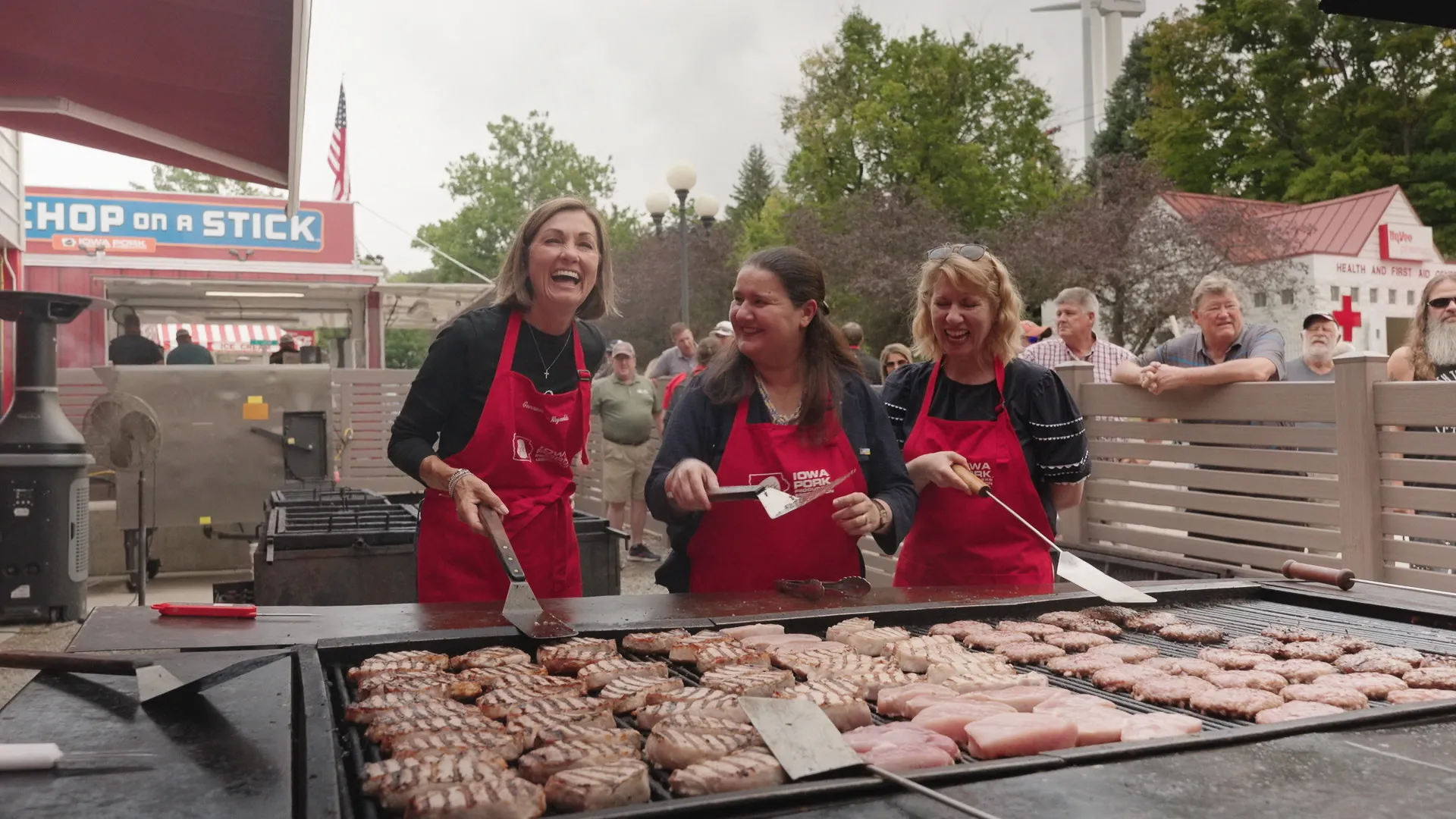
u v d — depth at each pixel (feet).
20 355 22.12
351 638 6.84
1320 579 9.12
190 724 5.05
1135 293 94.17
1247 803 3.95
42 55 17.33
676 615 7.82
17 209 37.27
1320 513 13.93
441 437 10.43
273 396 28.76
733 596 8.77
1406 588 9.15
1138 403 16.92
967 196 124.26
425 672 6.30
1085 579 8.77
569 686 6.11
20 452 21.97
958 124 126.82
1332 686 6.20
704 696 5.70
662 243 140.46
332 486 28.96
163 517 27.84
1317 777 4.25
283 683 5.81
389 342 197.57
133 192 53.31
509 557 7.93
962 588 9.37
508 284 10.39
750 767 4.42
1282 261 100.78
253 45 16.60
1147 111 164.86
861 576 10.02
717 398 9.81
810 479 9.63
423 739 4.99
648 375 40.04
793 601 8.50
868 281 103.14
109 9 15.38
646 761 5.08
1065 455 10.67
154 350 38.81
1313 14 118.52
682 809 3.83
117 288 55.62
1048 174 129.29
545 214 10.17
